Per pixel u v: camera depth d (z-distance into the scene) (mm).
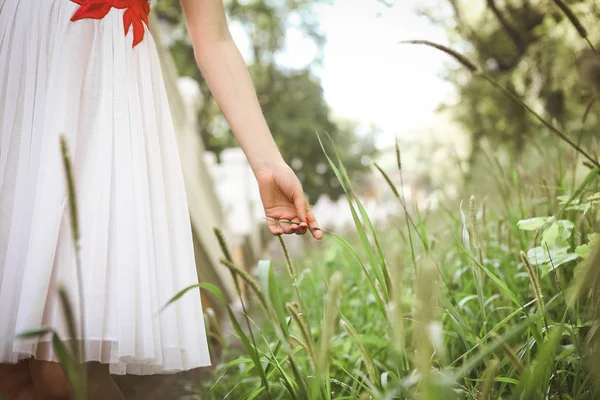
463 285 1837
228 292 3271
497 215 2074
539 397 918
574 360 1011
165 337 1102
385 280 997
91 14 1164
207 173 3553
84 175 1106
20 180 1116
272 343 2064
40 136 1123
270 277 812
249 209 6324
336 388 1429
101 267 1058
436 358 981
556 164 1907
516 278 1662
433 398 584
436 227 2201
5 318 1049
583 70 986
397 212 2652
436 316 618
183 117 3451
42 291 1013
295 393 947
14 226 1092
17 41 1188
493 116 4629
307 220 1171
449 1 3838
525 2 3484
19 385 1130
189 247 1207
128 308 1055
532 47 3514
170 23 7688
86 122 1137
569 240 1318
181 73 13430
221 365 1884
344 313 2035
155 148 1188
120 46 1182
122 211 1096
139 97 1194
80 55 1147
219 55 1272
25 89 1164
